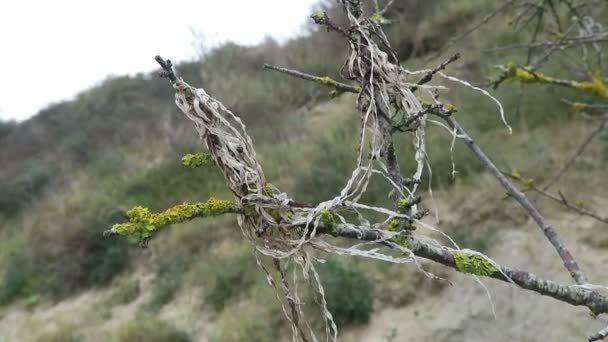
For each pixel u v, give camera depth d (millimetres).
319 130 8414
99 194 10078
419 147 1011
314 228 853
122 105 15664
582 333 4098
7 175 15633
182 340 6223
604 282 4180
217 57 10750
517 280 949
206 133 884
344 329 5148
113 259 8648
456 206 5477
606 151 5156
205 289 6891
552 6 2543
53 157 15453
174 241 8172
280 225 881
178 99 888
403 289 5230
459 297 4930
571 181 5074
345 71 1079
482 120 6148
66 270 9000
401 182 976
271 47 10781
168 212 821
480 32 7598
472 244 5082
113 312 7766
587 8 2947
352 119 8023
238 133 890
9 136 19047
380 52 1034
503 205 5230
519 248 4867
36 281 9477
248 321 5648
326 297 5137
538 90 5957
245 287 6480
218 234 7879
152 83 16359
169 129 10594
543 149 5453
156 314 7047
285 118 9250
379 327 5043
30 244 10039
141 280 8133
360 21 1042
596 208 4770
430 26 8680
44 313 8766
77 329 7555
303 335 917
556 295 963
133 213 808
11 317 9078
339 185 6430
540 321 4363
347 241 5422
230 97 9539
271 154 8148
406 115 1049
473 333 4637
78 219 9352
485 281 4867
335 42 9688
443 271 5152
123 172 11539
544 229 1432
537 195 5145
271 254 884
